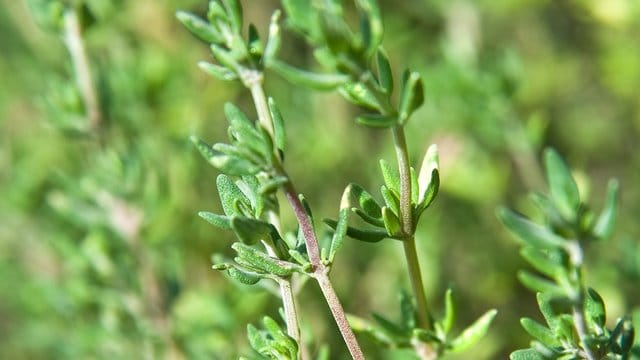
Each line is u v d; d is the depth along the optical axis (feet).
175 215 1.09
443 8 1.41
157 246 1.05
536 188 1.22
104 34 1.25
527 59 1.54
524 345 1.20
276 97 1.42
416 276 0.55
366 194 0.54
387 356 0.94
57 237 1.07
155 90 1.21
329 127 1.41
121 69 1.20
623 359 0.54
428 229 1.25
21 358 1.44
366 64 0.46
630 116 1.54
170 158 1.20
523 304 1.33
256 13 1.48
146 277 1.02
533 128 1.20
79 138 1.03
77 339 1.08
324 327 1.11
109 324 1.03
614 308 0.96
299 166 1.39
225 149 0.50
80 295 1.04
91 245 1.02
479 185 1.35
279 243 0.53
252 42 0.53
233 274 0.53
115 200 1.03
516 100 1.20
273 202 0.57
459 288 1.32
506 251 1.34
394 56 1.46
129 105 1.20
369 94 0.49
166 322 1.00
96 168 1.06
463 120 1.25
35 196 1.28
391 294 1.22
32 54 1.37
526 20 1.53
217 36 0.54
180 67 1.26
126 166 1.03
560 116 1.55
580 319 0.55
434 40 1.47
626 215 1.44
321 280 0.52
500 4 1.41
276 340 0.54
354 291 1.26
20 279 1.36
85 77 1.00
